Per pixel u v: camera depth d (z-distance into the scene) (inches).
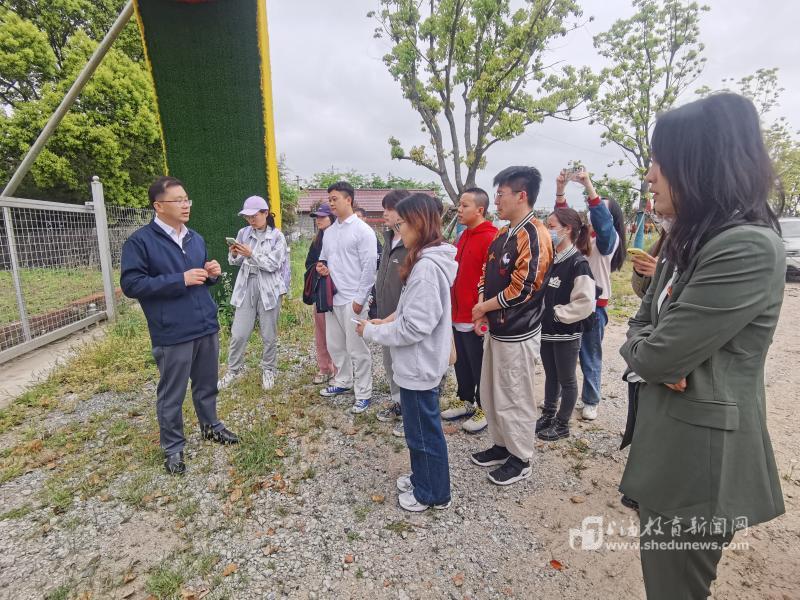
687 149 46.9
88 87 570.9
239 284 161.3
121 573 82.5
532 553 86.7
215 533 92.5
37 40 573.0
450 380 173.5
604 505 100.7
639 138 753.0
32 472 114.0
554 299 117.1
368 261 141.3
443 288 88.6
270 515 97.8
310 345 216.7
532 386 104.1
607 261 133.6
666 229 60.6
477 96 528.7
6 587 79.2
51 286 237.8
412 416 93.2
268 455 119.0
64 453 122.0
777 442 125.4
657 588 52.4
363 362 144.4
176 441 113.9
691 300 45.4
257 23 224.5
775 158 47.1
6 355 195.8
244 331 162.4
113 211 293.1
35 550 87.8
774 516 47.4
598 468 114.4
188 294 110.5
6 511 99.4
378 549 87.9
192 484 108.1
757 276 43.1
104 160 590.6
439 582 80.0
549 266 98.3
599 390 140.6
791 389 162.6
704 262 45.4
